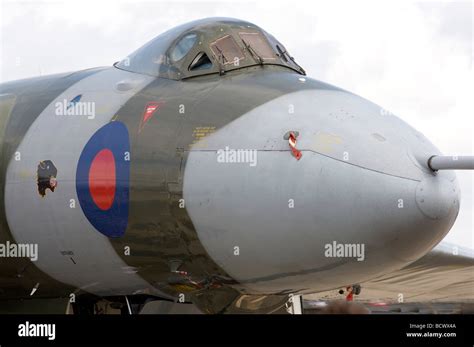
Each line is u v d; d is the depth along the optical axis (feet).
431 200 26.16
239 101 29.58
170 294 31.24
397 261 27.20
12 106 35.53
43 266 32.94
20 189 32.89
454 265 43.47
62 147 32.19
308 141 27.22
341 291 34.06
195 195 28.30
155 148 29.71
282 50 34.42
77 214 31.22
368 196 26.14
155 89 32.30
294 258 27.22
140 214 29.63
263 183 27.20
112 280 31.91
